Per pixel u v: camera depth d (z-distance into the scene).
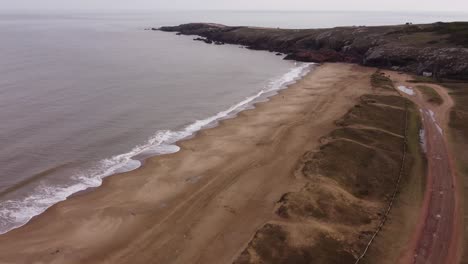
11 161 33.34
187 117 46.59
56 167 32.47
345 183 27.55
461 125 39.38
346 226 22.52
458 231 22.39
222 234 22.70
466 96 49.78
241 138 38.47
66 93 55.50
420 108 45.56
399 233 22.06
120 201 26.88
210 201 26.41
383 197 25.83
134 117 46.06
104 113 47.16
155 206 26.12
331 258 19.88
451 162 30.97
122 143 38.09
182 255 21.11
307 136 37.69
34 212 25.73
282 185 27.92
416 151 33.06
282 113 46.53
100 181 30.12
